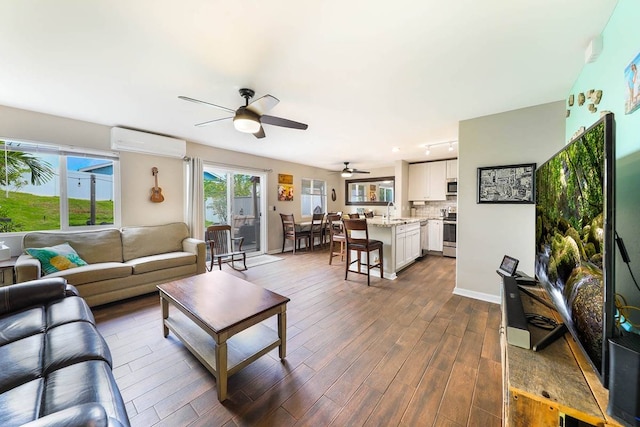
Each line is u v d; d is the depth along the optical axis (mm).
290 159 6016
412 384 1627
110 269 2791
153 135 3654
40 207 3045
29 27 1492
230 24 1481
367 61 1874
